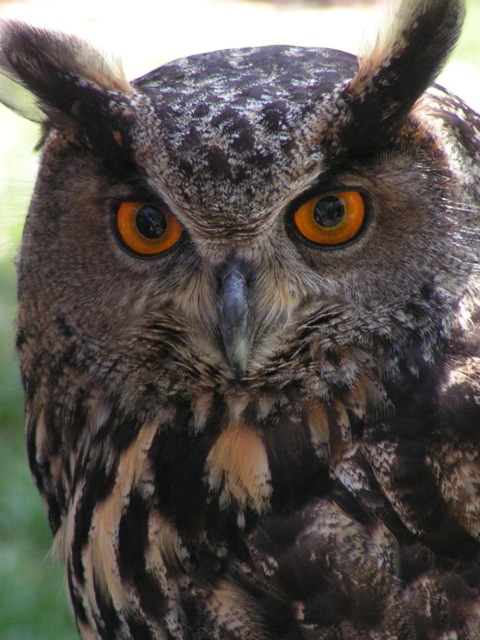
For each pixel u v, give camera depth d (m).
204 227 3.09
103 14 8.16
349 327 3.09
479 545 3.08
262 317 3.10
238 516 3.09
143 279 3.11
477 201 3.09
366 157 3.08
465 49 7.20
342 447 3.09
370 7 8.16
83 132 3.10
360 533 3.08
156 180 3.09
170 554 3.10
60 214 3.11
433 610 3.07
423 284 3.08
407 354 3.09
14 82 3.13
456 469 3.08
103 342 3.12
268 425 3.10
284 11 8.32
